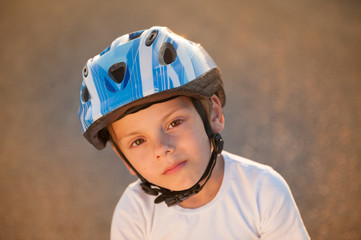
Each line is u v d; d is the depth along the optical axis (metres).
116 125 1.63
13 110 5.63
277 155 4.21
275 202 1.79
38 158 4.68
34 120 5.38
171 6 8.39
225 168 1.88
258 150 4.32
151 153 1.58
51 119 5.37
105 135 1.84
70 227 3.68
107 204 3.93
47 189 4.20
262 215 1.81
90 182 4.24
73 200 4.02
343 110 4.79
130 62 1.59
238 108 5.11
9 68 6.65
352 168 3.90
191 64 1.64
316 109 4.88
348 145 4.22
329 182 3.77
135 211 1.93
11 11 8.68
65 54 6.87
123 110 1.58
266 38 6.77
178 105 1.59
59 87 6.04
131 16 8.02
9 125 5.33
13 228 3.70
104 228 3.64
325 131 4.48
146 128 1.56
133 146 1.62
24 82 6.25
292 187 3.75
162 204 1.90
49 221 3.77
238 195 1.84
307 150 4.23
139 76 1.56
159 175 1.60
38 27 7.88
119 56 1.63
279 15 7.59
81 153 4.71
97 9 8.51
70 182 4.27
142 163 1.61
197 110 1.65
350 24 6.93
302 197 3.63
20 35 7.64
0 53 7.13
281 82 5.53
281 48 6.39
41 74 6.41
